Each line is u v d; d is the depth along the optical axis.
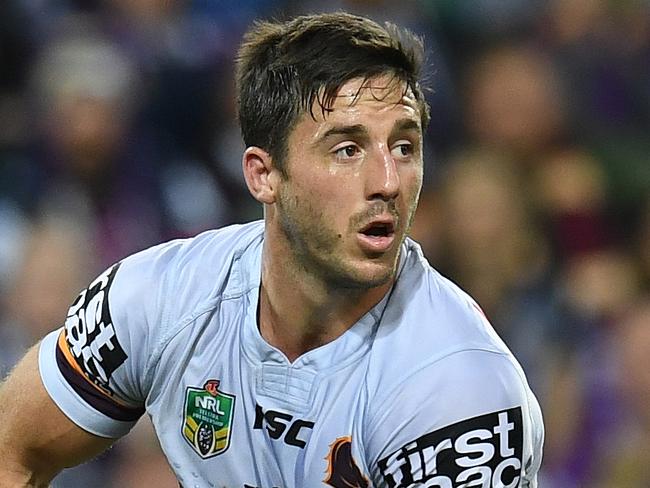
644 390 16.62
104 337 9.24
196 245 9.40
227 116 21.47
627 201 21.06
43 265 17.31
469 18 23.41
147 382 9.25
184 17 22.83
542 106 21.00
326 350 8.71
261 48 8.67
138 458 16.08
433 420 8.23
